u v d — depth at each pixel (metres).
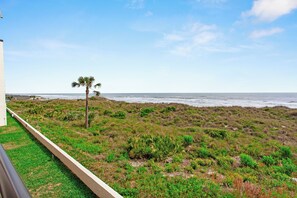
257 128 22.69
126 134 16.27
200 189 7.06
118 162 10.01
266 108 44.12
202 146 14.65
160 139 13.72
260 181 9.23
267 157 12.45
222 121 26.45
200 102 74.88
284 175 10.24
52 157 9.23
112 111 31.23
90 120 20.59
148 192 6.71
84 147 11.79
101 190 5.72
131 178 7.89
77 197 6.03
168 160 11.56
